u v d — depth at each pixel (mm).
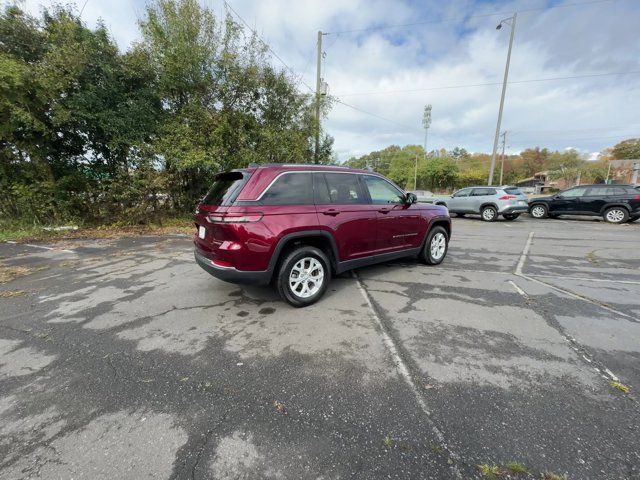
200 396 2133
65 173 9234
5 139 7996
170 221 10383
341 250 3951
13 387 2215
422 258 5449
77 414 1959
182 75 9766
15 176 8469
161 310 3574
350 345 2785
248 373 2387
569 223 12570
